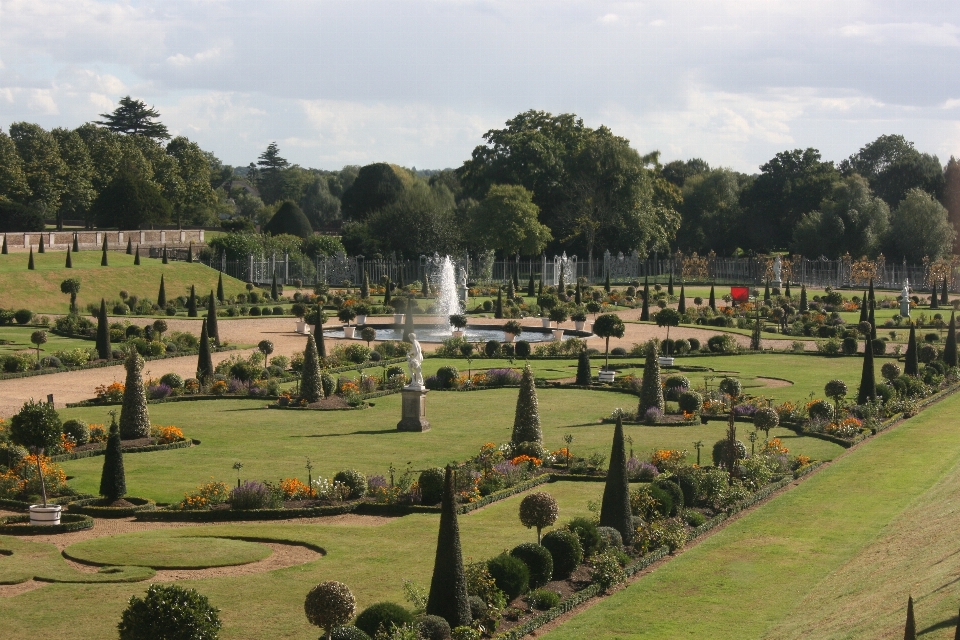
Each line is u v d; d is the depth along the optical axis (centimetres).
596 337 9356
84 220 18388
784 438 5284
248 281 14050
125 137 18800
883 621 2583
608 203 16275
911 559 3139
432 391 6656
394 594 2891
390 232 15562
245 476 4372
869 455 4872
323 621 2300
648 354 5716
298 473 4428
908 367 6825
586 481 4372
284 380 6844
